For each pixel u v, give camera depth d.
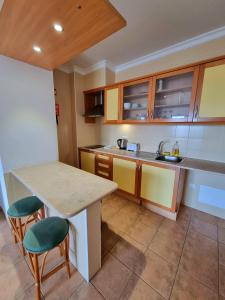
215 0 1.41
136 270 1.33
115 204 2.40
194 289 1.18
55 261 1.41
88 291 1.16
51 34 1.20
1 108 1.64
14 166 1.81
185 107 2.13
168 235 1.75
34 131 1.94
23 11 0.93
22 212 1.36
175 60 2.25
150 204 2.25
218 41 1.87
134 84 2.40
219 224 1.96
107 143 3.38
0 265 1.36
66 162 3.29
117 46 2.23
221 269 1.34
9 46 1.39
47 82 2.00
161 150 2.51
